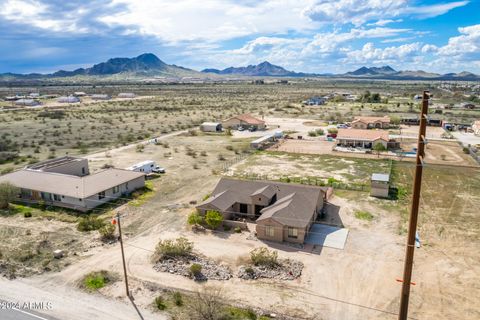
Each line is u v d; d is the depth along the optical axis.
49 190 48.94
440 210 47.50
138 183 56.38
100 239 39.47
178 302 28.16
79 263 34.38
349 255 36.00
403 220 44.47
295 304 28.25
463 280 31.56
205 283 31.03
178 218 45.38
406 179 61.44
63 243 38.50
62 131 110.44
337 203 50.25
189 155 79.62
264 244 38.38
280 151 83.88
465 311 27.50
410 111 154.88
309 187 46.62
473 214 46.06
